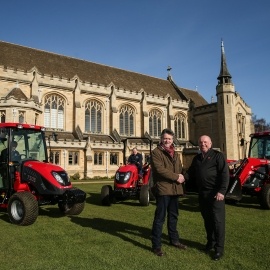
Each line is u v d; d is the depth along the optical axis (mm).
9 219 9789
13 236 7848
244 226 9055
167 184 6688
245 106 54688
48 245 7004
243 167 13070
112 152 42062
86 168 38844
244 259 6070
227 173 6480
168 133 6941
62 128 41344
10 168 10367
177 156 7141
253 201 14828
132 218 10367
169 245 7086
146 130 48812
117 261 5895
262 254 6371
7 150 10445
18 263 5809
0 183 10742
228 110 50594
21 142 10922
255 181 13375
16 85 36719
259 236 7840
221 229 6285
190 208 12703
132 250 6621
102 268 5523
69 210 10680
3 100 33531
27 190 10094
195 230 8602
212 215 6457
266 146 15289
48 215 10898
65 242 7250
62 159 37312
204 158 6809
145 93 49469
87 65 48906
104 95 45375
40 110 37031
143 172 14219
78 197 9820
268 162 13578
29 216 9023
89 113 44219
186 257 6207
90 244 7074
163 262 5863
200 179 6754
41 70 41188
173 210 7039
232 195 12539
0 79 35781
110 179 37594
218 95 52000
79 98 42438
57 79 40562
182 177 6660
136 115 48969
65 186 9891
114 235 7945
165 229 8828
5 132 10578
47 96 40250
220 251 6176
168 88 58969
